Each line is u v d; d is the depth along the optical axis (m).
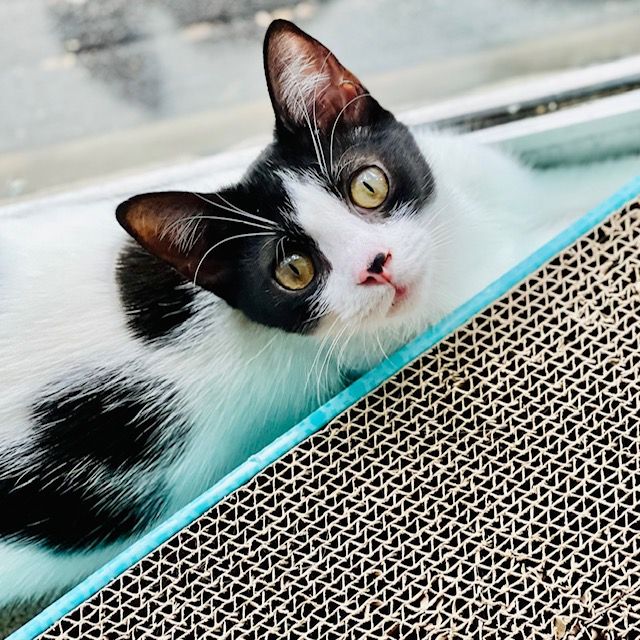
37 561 0.49
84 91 0.60
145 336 0.50
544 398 0.43
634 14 0.61
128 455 0.50
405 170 0.50
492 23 0.61
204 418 0.50
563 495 0.42
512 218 0.52
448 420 0.43
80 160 0.58
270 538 0.42
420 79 0.59
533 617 0.42
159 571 0.42
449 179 0.51
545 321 0.43
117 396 0.50
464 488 0.43
